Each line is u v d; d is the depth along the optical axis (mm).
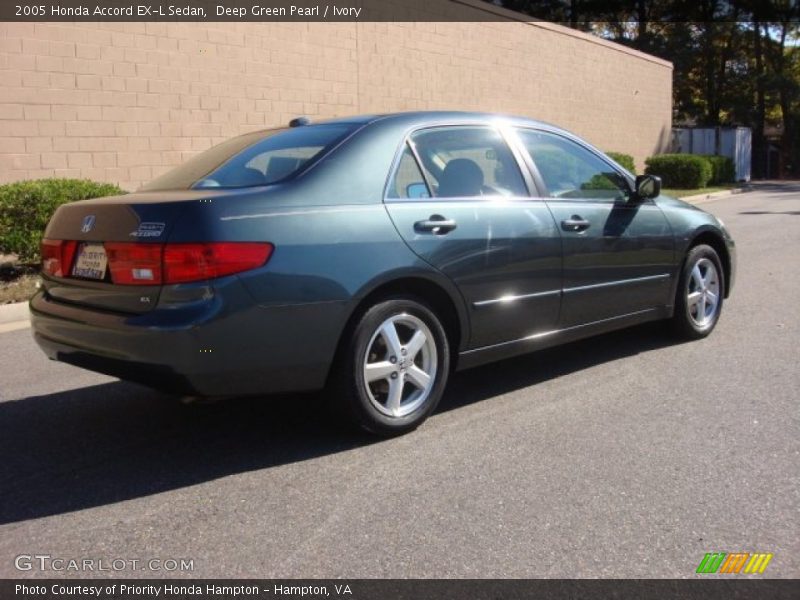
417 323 4352
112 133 11453
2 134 10250
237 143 4926
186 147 12461
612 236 5383
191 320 3604
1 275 9211
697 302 6312
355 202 4152
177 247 3652
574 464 3990
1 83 10188
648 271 5734
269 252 3785
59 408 5008
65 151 10922
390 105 16656
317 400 5000
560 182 5258
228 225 3717
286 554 3150
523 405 4895
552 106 22719
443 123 4781
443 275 4375
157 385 3775
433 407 4484
